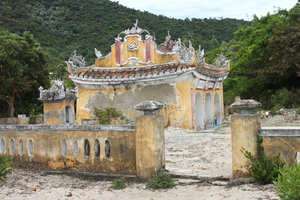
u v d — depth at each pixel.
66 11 80.06
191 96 21.77
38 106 33.06
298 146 7.02
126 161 8.41
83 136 9.02
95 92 23.81
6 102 32.88
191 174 8.28
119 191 7.66
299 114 25.86
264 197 6.32
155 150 8.02
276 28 29.97
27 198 7.30
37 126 9.83
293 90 31.64
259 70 32.50
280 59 29.47
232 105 7.55
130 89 22.88
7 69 29.77
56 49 61.66
